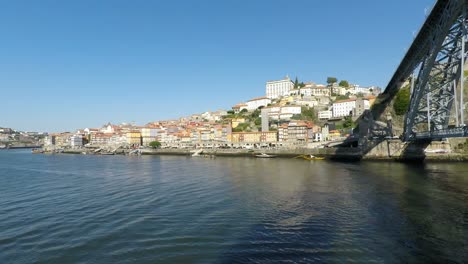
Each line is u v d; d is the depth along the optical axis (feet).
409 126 232.73
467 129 129.08
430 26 156.87
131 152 556.51
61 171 256.52
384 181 160.35
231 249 71.10
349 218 92.38
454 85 157.89
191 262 65.00
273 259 65.10
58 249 74.64
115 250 72.79
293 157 370.94
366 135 313.12
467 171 195.11
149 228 87.76
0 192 153.48
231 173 215.92
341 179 172.24
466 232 78.23
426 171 199.00
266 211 102.83
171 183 170.81
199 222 92.22
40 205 121.39
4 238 82.84
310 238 76.54
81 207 115.85
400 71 269.64
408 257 64.44
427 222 86.89
